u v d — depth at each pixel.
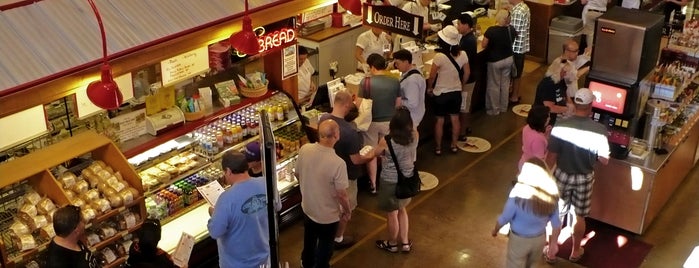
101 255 5.59
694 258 6.75
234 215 5.00
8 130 4.97
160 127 6.41
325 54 8.84
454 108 8.42
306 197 5.99
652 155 6.88
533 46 11.73
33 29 5.09
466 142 9.03
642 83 6.45
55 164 5.24
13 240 5.11
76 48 5.10
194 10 5.86
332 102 7.68
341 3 6.95
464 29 8.78
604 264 6.65
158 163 6.42
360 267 6.61
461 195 7.83
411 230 7.18
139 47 5.32
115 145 5.64
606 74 6.48
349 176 6.55
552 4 11.30
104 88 4.62
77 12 5.36
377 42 8.87
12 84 4.67
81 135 5.67
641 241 6.99
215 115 6.86
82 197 5.43
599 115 6.64
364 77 7.65
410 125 6.16
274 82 7.45
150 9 5.68
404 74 7.70
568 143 6.23
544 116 6.42
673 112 7.09
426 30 9.70
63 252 4.62
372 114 7.44
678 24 8.93
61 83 4.88
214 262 6.53
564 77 7.99
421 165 8.46
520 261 5.73
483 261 6.71
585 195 6.39
